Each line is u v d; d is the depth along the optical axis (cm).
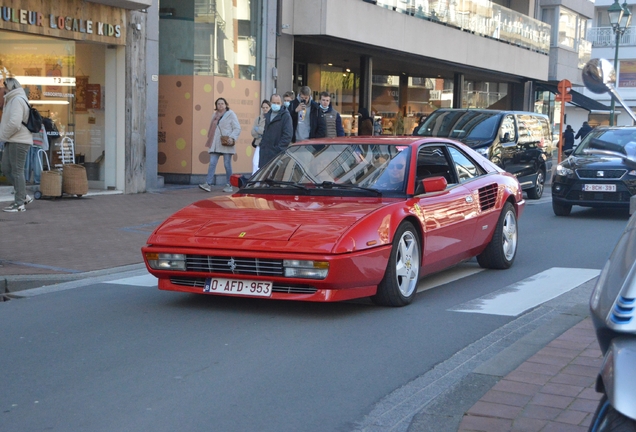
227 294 666
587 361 519
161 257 683
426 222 738
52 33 1459
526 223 1416
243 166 2039
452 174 838
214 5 1925
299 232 651
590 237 1220
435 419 438
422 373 529
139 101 1677
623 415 246
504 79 3728
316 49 2392
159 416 445
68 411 452
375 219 675
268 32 2066
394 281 694
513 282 842
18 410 454
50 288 797
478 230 850
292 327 639
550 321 639
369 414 454
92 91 1645
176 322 654
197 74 1927
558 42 3975
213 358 554
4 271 832
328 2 2102
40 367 533
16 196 1291
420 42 2559
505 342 601
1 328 636
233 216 702
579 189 1470
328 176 776
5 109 1266
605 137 1606
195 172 1934
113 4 1570
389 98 3192
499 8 3172
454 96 3259
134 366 535
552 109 4425
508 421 416
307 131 1474
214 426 431
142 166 1694
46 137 1532
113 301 734
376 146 800
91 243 1034
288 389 493
